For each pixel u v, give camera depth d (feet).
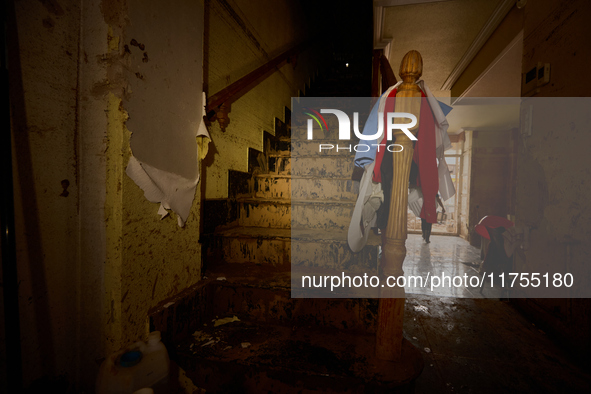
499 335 7.16
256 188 8.26
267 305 5.20
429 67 14.65
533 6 8.31
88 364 3.94
